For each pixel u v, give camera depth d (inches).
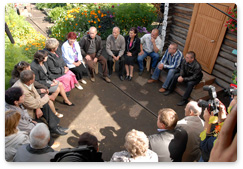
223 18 183.0
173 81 194.9
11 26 248.1
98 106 185.2
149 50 219.8
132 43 210.1
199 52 215.5
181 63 192.2
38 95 139.9
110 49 215.0
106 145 150.8
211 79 204.5
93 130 161.9
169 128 104.8
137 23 305.1
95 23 275.6
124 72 233.3
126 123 170.2
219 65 201.6
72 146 147.9
